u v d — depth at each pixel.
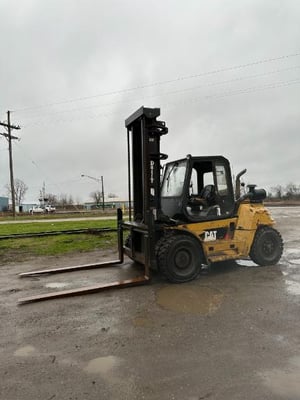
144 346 3.31
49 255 9.02
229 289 5.19
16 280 6.42
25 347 3.39
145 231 5.76
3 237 12.27
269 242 6.77
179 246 5.65
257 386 2.56
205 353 3.11
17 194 77.88
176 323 3.87
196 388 2.56
